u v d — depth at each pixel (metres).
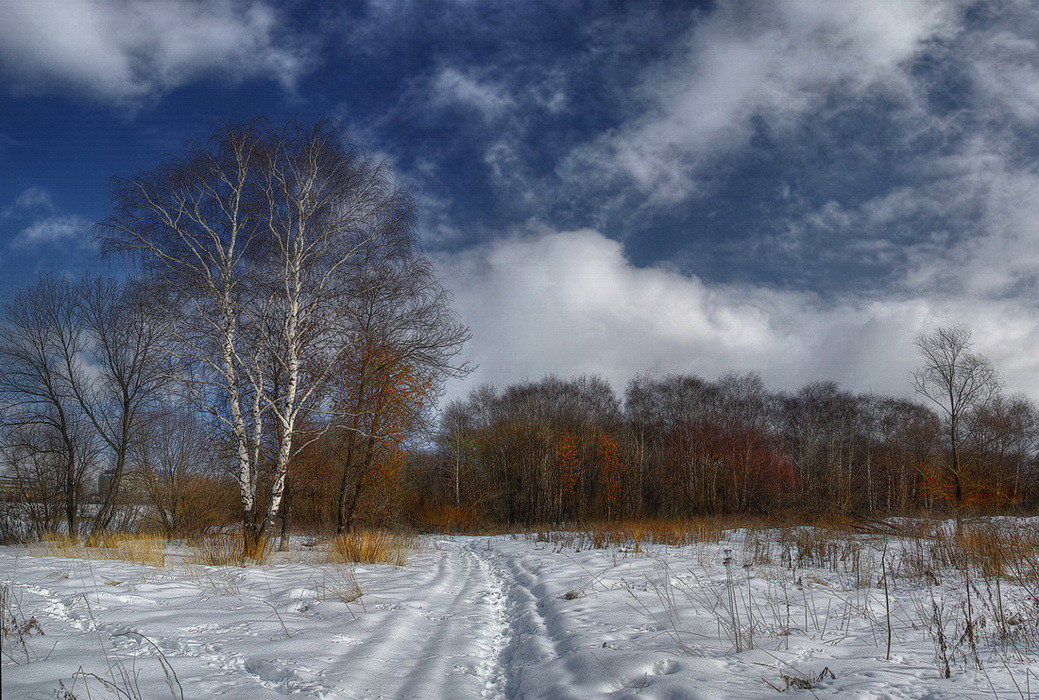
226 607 7.68
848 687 4.41
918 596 8.43
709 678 4.68
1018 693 4.24
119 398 23.30
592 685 4.73
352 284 15.64
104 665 4.97
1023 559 9.87
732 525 25.70
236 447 15.47
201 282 14.20
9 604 6.80
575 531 29.03
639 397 63.69
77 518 24.28
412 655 5.86
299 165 15.05
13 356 22.70
